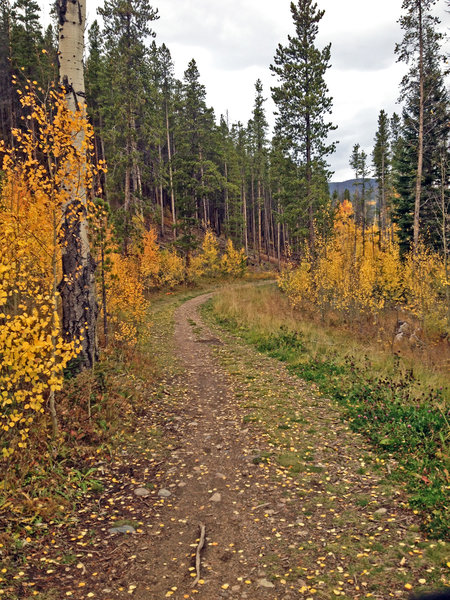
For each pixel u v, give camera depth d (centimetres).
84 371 733
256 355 1344
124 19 2494
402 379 955
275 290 3375
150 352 1313
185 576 354
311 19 2514
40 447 529
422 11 1834
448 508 420
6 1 3006
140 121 2803
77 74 697
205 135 4581
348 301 2109
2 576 328
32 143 555
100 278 1099
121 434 648
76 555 373
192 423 758
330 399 882
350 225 3578
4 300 487
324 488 512
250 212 7081
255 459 599
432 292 2084
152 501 488
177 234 4222
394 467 552
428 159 2205
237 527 434
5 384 554
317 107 2484
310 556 378
